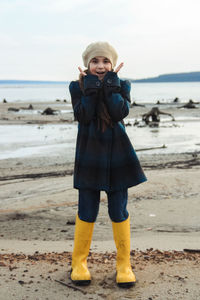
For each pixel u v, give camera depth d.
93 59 2.90
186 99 80.25
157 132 23.55
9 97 107.06
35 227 6.53
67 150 16.66
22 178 10.98
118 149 2.88
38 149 17.08
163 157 14.53
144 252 3.96
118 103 2.78
